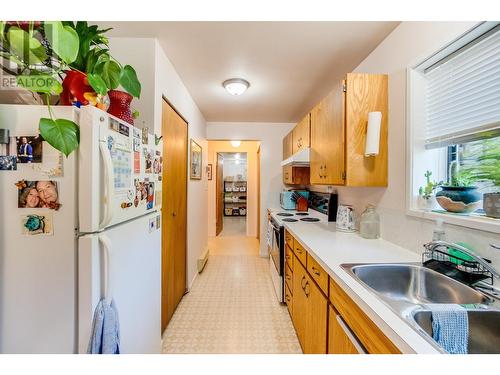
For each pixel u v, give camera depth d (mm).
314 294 1519
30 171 831
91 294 858
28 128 828
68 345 855
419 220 1436
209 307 2514
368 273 1253
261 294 2811
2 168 826
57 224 842
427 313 848
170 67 2139
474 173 1240
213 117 3975
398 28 1594
